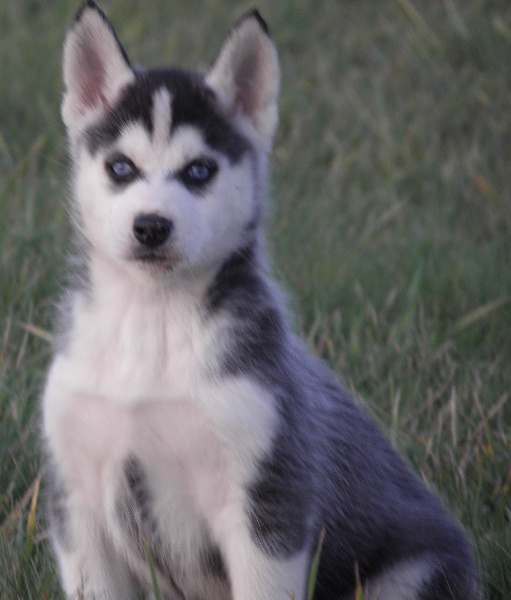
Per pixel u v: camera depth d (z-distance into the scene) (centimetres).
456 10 1681
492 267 1097
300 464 608
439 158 1386
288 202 1243
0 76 1512
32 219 1104
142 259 591
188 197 600
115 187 610
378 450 695
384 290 1057
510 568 688
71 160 660
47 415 616
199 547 627
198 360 594
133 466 609
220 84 639
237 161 627
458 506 754
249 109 657
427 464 794
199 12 1755
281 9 1730
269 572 595
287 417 604
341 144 1402
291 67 1578
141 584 675
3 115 1433
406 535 675
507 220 1209
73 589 625
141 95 621
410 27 1658
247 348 600
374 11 1748
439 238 1179
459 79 1538
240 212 625
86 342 611
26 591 652
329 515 655
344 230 1205
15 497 757
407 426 841
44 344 913
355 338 927
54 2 1753
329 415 667
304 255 1105
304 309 998
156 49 1594
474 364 927
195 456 596
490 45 1577
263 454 590
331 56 1614
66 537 629
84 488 620
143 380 594
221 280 614
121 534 627
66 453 614
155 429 596
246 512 595
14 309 955
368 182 1338
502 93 1482
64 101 659
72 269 657
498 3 1691
